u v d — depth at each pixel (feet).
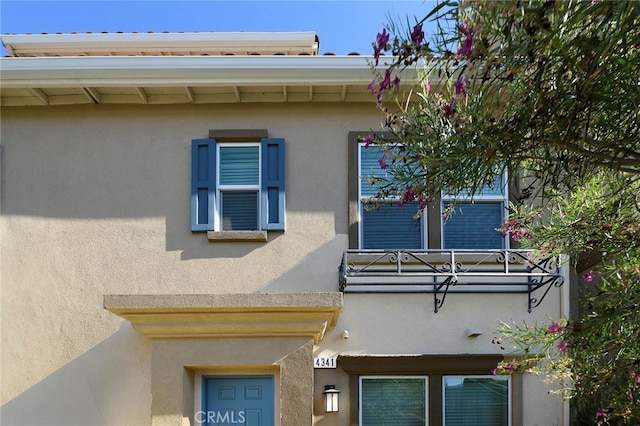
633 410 17.10
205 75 24.56
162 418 21.58
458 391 24.81
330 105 26.18
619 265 16.92
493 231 25.67
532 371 20.38
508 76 10.43
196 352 21.94
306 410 21.47
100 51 29.68
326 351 24.61
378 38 11.37
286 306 21.13
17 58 24.16
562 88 10.34
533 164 12.91
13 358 24.54
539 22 9.09
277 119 26.09
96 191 25.63
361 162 26.03
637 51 9.99
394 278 25.18
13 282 25.00
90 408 24.18
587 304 18.45
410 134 13.19
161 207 25.54
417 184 13.83
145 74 24.45
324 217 25.50
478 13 9.69
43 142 25.90
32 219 25.44
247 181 26.09
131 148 25.90
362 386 24.75
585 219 16.30
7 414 24.17
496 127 11.10
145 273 25.11
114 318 24.77
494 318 24.86
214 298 21.17
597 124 11.12
